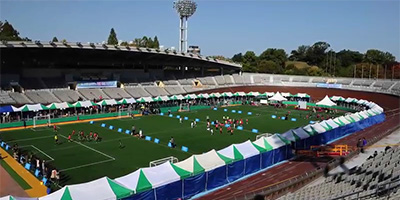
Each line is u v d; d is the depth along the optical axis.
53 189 26.78
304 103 82.19
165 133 50.25
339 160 30.67
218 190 27.23
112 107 72.88
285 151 35.50
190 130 52.88
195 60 99.69
